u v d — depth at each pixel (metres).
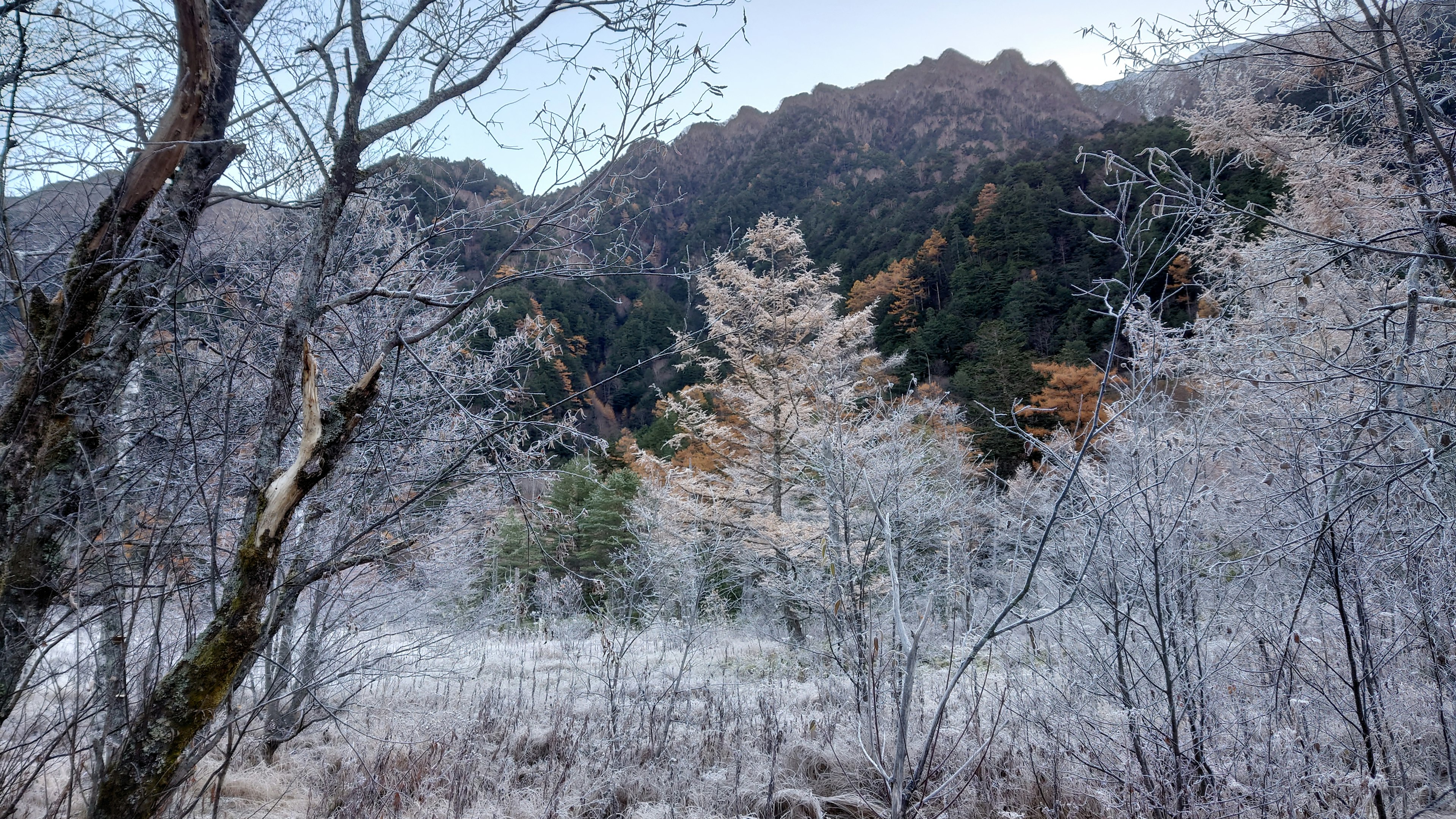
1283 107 5.43
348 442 2.68
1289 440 3.52
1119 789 3.69
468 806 4.44
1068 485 2.66
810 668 8.30
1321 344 4.33
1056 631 4.34
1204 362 3.82
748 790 4.55
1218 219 3.46
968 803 3.94
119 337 3.06
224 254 3.65
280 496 2.51
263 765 4.79
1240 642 3.97
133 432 3.19
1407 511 3.46
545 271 3.51
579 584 8.24
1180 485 3.87
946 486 6.90
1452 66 3.88
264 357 4.03
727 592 12.52
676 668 8.43
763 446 13.92
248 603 2.44
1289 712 3.59
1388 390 3.31
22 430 2.82
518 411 4.36
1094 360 29.44
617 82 3.27
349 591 4.82
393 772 4.79
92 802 2.28
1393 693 3.53
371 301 4.56
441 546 4.89
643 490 13.38
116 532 2.99
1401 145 4.66
